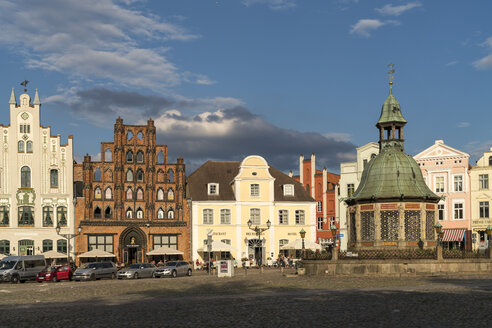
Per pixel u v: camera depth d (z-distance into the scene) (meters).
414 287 39.44
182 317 26.16
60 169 89.69
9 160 88.12
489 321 23.44
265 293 38.03
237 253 96.44
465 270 53.06
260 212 98.19
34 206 88.31
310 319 24.73
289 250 99.00
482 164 94.56
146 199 93.12
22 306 32.66
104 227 90.50
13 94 88.94
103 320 25.58
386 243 56.31
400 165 58.28
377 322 23.61
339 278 51.94
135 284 53.16
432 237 57.62
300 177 120.19
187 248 94.12
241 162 99.06
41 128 89.56
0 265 65.19
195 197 96.12
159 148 95.00
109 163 92.31
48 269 65.12
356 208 58.69
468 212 94.31
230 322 24.31
